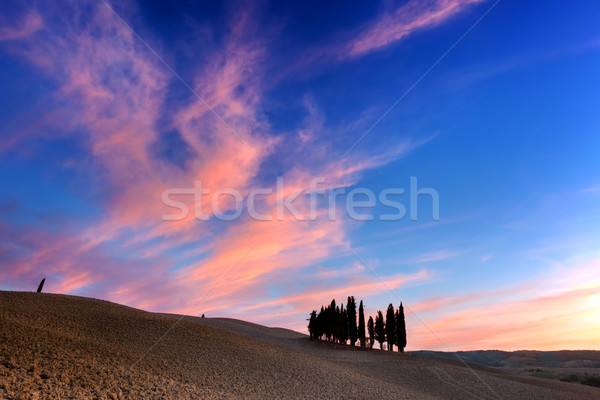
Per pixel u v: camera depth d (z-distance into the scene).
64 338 16.97
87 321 22.88
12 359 12.82
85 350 16.08
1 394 9.91
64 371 12.83
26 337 15.57
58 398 10.53
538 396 25.58
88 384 12.23
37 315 21.92
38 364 12.95
